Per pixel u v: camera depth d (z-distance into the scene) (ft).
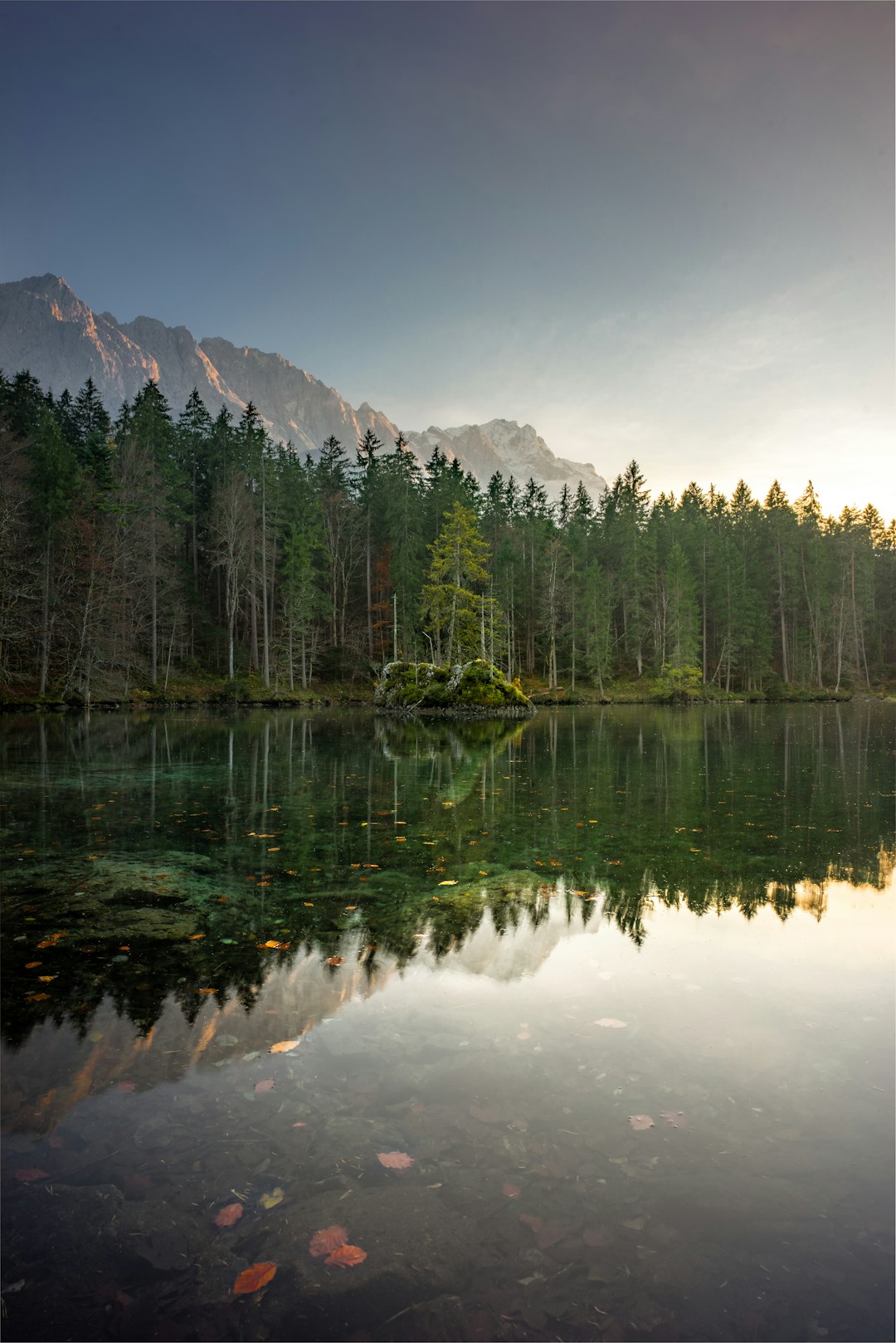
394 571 189.57
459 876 22.88
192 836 28.40
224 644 177.06
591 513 272.92
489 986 14.53
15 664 122.42
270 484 175.32
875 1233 7.99
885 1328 6.77
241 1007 13.48
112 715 111.96
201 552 188.96
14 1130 9.70
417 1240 7.86
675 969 15.55
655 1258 7.61
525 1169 8.96
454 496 203.31
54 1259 7.61
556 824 31.12
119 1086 10.77
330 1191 8.58
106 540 126.41
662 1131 9.75
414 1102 10.38
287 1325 6.83
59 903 19.86
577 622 210.18
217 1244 7.82
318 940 17.08
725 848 26.78
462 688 133.39
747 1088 10.81
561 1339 6.64
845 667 241.76
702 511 266.77
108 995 14.01
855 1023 13.02
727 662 223.71
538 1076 11.11
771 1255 7.68
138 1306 7.06
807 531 260.01
